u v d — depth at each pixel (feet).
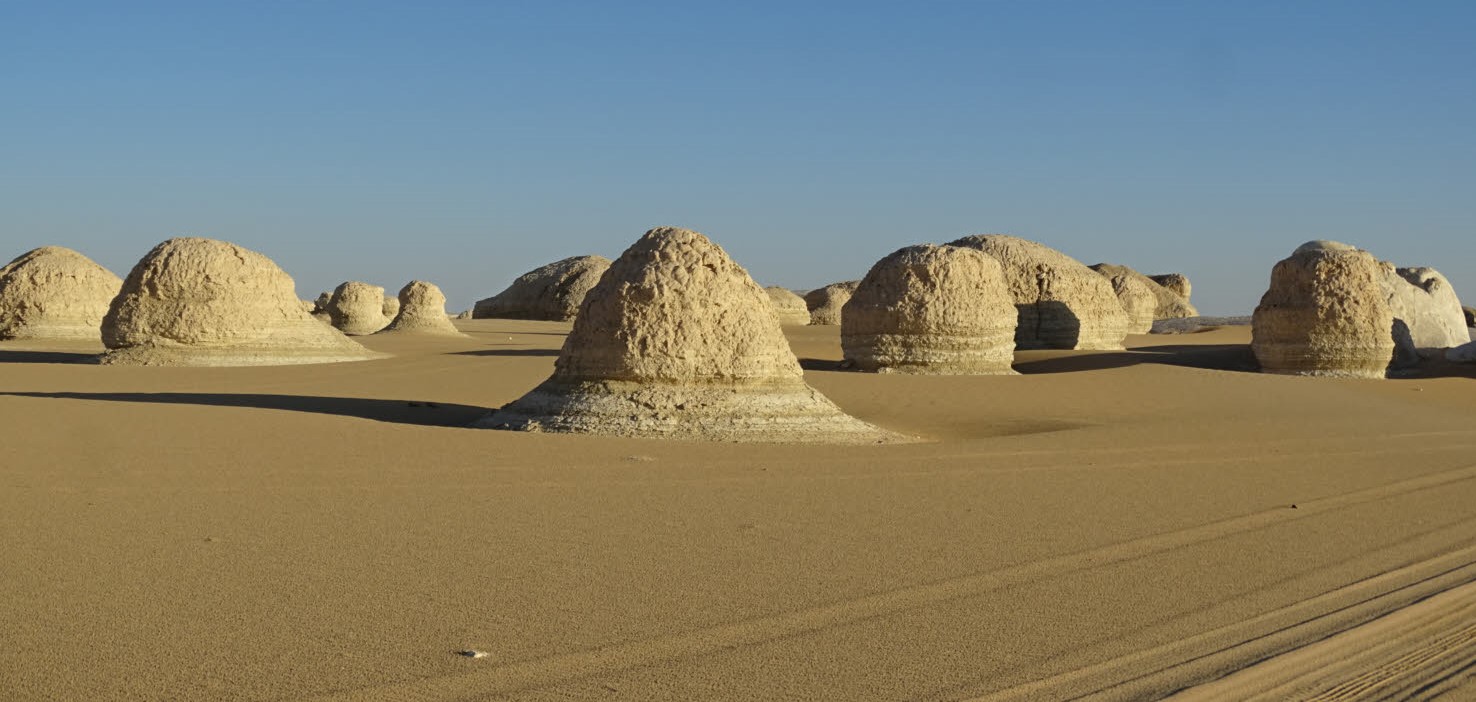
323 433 38.81
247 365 81.15
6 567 21.16
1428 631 19.76
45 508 26.07
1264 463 39.88
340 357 86.84
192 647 17.17
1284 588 22.29
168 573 21.07
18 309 111.24
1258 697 16.46
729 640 18.26
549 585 21.12
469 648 17.51
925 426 54.85
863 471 35.01
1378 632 19.58
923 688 16.37
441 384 67.56
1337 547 26.13
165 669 16.24
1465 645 19.07
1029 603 20.81
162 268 82.58
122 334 82.17
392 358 87.35
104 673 16.03
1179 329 171.42
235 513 26.20
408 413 50.96
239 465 32.14
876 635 18.69
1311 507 31.30
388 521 25.89
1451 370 95.14
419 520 26.08
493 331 153.69
